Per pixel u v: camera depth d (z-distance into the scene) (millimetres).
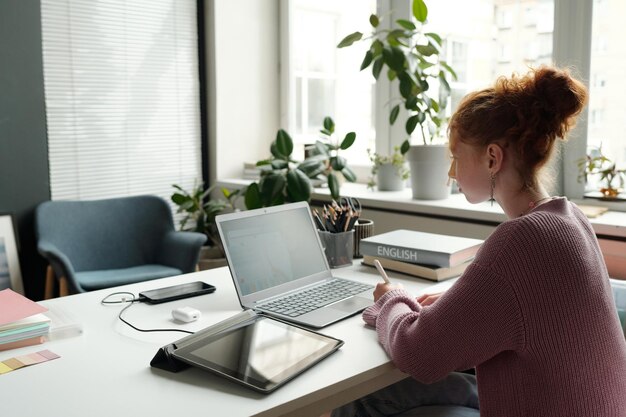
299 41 3857
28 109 3160
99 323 1472
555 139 1187
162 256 3301
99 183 3438
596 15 2451
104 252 3219
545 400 1080
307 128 3861
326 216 2027
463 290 1112
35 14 3135
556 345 1063
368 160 3541
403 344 1183
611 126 2465
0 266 3029
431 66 2824
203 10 3744
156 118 3619
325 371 1181
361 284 1757
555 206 1146
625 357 1155
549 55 2641
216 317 1505
